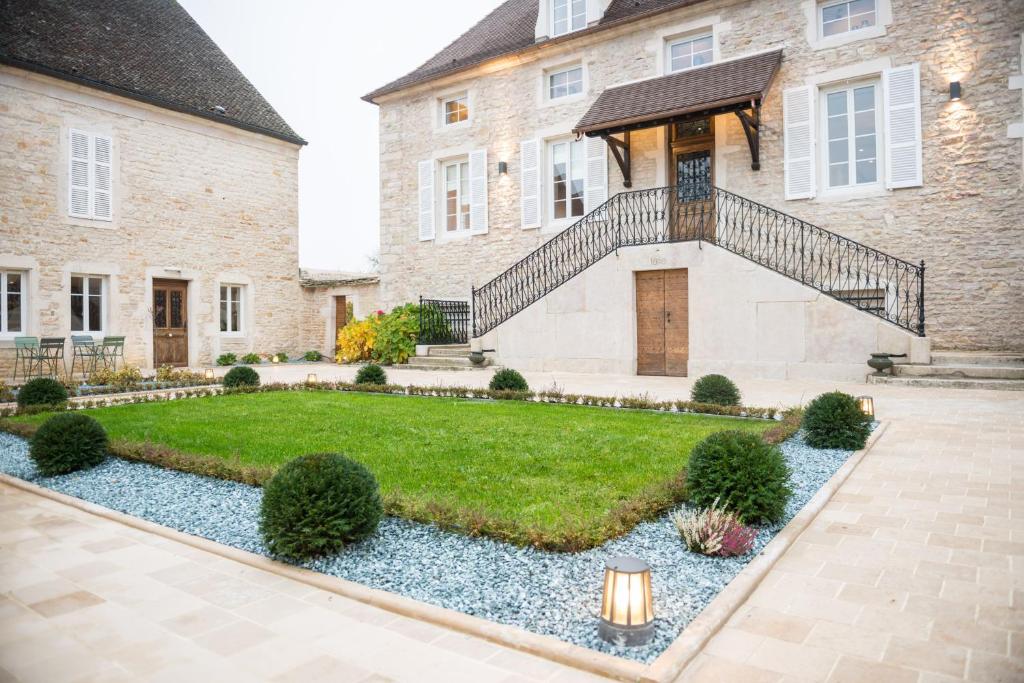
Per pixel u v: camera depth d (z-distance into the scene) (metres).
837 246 11.09
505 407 7.95
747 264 10.43
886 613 2.62
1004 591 2.80
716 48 12.22
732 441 3.88
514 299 14.32
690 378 10.88
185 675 2.22
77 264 13.87
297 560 3.24
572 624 2.54
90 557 3.41
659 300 11.48
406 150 16.67
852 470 4.82
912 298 10.44
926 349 9.20
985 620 2.54
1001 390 8.37
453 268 15.92
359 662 2.31
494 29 16.84
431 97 16.17
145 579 3.11
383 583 2.97
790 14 11.49
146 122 15.11
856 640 2.41
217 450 5.73
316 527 3.24
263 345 17.75
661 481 4.25
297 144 18.50
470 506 3.92
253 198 17.48
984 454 5.21
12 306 13.09
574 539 3.26
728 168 12.14
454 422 6.87
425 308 14.40
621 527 3.50
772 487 3.66
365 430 6.51
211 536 3.68
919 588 2.85
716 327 10.71
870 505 4.03
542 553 3.27
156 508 4.21
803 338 9.99
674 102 11.23
